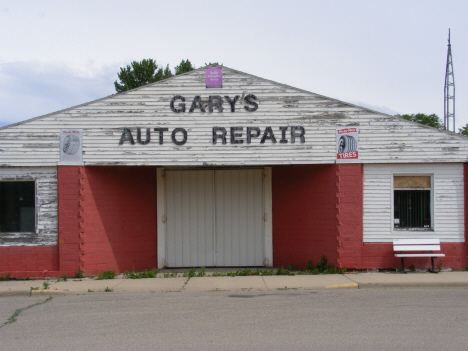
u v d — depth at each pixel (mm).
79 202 10562
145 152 10672
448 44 26125
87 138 10656
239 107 10750
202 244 12258
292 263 11734
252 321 6664
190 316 7027
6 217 10734
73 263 10539
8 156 10609
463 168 10781
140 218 11820
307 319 6719
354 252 10633
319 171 11125
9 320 7012
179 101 10750
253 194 12266
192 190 12305
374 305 7547
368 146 10695
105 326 6551
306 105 10750
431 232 10766
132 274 10852
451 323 6406
